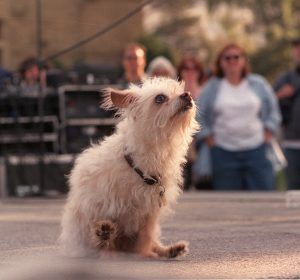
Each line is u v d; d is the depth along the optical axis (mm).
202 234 9367
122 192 7598
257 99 14617
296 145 15250
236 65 14508
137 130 7703
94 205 7621
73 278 6707
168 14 33562
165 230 9727
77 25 21219
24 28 20703
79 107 15453
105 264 7320
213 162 14672
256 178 14648
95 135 15445
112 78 16109
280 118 15320
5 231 9789
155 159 7695
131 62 14883
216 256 7805
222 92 14578
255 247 8305
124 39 22969
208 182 14906
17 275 6789
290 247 8250
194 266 7258
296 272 6918
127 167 7594
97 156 7695
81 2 21281
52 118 15484
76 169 7859
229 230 9680
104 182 7570
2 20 20609
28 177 15203
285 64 33438
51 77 15812
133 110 7820
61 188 15141
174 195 7969
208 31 35094
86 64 16531
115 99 7961
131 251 7875
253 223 10352
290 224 10156
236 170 14648
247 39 34812
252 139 14602
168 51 25812
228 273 6910
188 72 15312
